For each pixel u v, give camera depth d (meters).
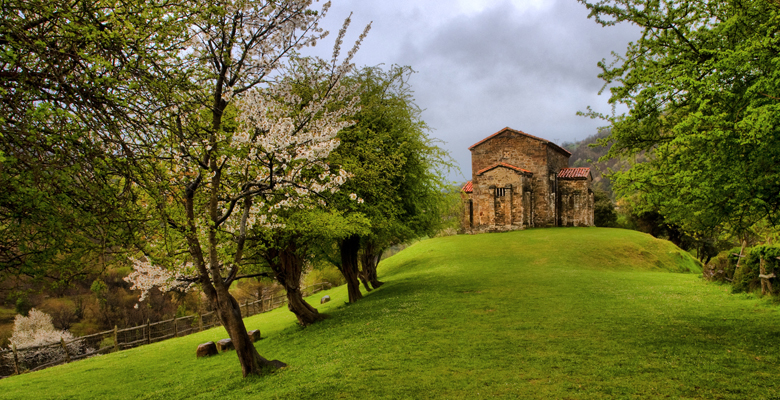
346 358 12.91
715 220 11.59
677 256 47.72
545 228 61.12
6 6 5.98
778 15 10.30
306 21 12.63
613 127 15.82
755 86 9.41
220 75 11.11
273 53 13.06
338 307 26.14
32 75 6.17
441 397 9.28
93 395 14.10
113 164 6.88
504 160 65.50
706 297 19.81
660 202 13.96
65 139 6.22
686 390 8.85
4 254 6.70
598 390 9.17
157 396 12.81
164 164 9.31
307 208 15.20
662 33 14.45
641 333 13.77
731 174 9.92
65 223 6.59
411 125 26.61
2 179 5.81
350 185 20.48
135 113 7.29
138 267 15.49
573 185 65.19
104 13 7.14
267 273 14.87
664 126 14.89
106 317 42.66
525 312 18.17
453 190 32.78
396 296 25.31
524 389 9.47
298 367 12.86
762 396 8.29
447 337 14.57
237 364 15.81
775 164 9.91
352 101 16.69
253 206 14.16
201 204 13.60
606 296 21.58
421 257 49.09
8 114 6.03
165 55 8.02
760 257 18.11
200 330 33.88
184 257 14.45
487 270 35.44
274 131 12.02
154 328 36.28
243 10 11.32
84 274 7.93
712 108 10.78
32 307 40.53
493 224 61.44
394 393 9.66
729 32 12.78
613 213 76.31
